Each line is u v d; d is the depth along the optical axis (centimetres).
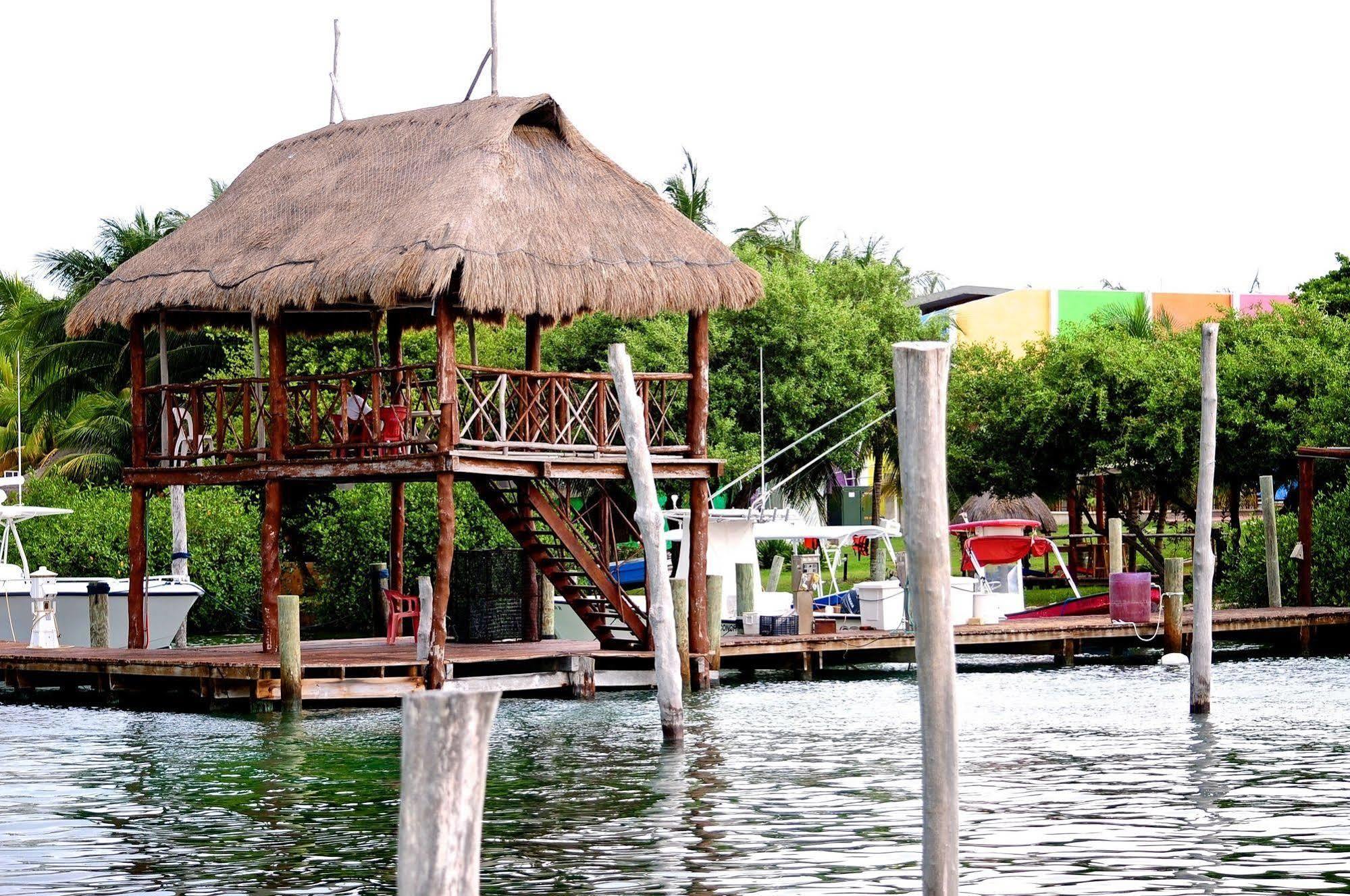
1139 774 1669
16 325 4975
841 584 4412
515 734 2022
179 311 2738
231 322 2853
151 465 2627
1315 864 1240
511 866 1256
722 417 4438
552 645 2652
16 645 2753
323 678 2244
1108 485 4484
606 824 1423
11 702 2470
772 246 5425
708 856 1284
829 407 4544
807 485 4778
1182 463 3988
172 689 2467
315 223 2434
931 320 5341
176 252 2548
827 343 4516
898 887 1170
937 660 825
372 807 1530
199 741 1994
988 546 3061
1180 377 3991
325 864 1278
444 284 2175
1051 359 4244
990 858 1265
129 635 2645
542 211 2373
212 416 3622
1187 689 2494
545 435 2489
